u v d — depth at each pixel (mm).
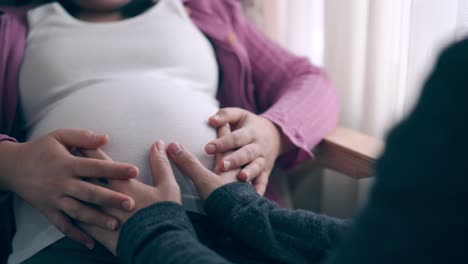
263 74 1150
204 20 1159
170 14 1077
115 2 1043
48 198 756
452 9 915
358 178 964
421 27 953
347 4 1106
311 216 724
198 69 1039
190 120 867
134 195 715
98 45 983
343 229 694
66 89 941
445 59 376
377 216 384
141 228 648
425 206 361
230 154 820
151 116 850
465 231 349
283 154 995
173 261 580
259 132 889
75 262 749
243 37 1171
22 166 784
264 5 1264
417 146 369
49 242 789
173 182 741
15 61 976
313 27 1242
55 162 759
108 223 704
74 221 767
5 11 1058
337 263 413
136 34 1010
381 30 1044
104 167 730
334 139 1001
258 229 710
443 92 367
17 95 971
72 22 1002
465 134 351
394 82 1062
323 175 1277
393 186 375
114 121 840
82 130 790
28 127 989
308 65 1119
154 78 956
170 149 797
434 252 358
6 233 883
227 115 899
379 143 979
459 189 350
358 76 1142
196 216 793
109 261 749
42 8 1038
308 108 1002
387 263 374
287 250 708
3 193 846
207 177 773
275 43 1182
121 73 975
